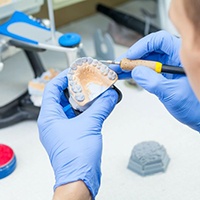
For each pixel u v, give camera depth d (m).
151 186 0.66
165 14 1.02
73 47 0.79
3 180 0.68
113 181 0.67
